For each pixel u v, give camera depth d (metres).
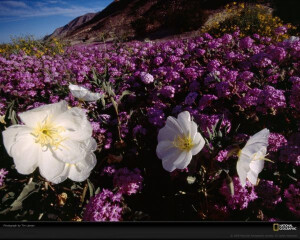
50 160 1.11
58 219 1.68
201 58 4.43
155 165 2.08
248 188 1.61
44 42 10.19
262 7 10.23
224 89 2.60
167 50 5.13
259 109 2.33
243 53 4.27
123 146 2.18
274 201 1.67
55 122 1.12
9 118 1.65
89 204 1.42
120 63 4.51
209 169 1.56
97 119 2.48
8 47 9.04
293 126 2.39
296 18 9.37
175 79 3.43
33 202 1.67
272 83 3.11
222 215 1.62
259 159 1.35
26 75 4.00
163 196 1.86
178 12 12.05
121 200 1.59
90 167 1.16
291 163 1.93
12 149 1.01
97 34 17.22
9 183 1.67
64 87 3.74
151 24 13.59
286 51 3.59
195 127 1.31
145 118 2.55
